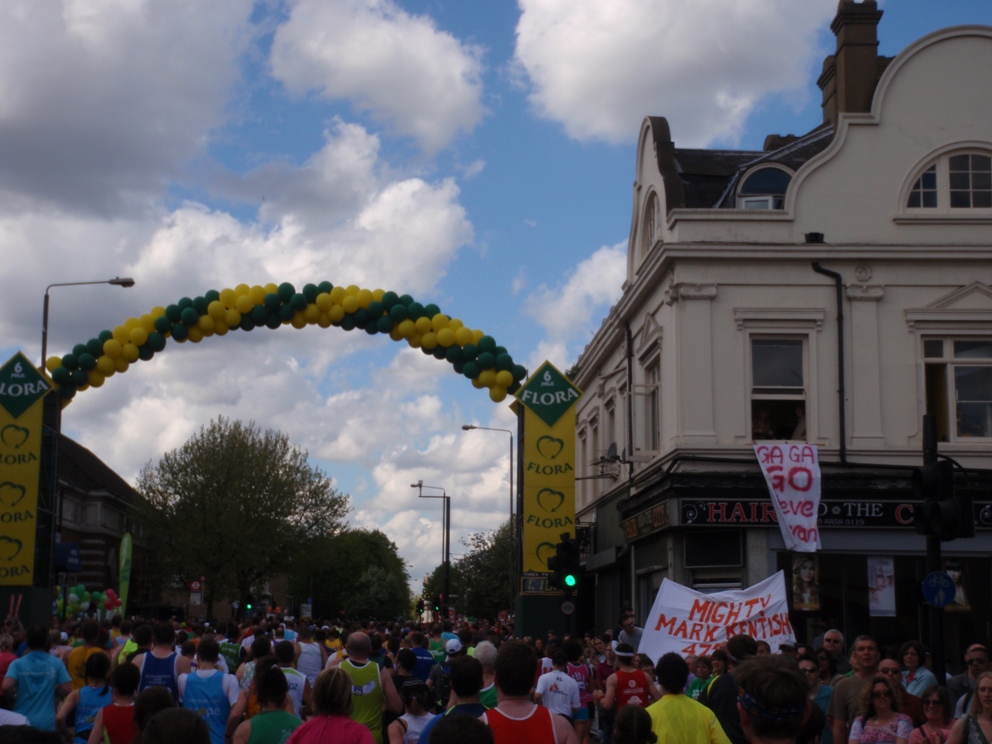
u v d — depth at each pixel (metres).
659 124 26.19
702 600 15.19
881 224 23.45
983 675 7.69
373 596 121.56
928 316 23.11
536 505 21.56
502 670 6.01
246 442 58.62
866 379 22.95
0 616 20.27
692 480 22.47
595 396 34.38
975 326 23.12
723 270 23.25
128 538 29.25
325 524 59.88
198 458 57.56
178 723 4.36
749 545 22.41
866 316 23.14
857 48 25.77
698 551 22.95
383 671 10.54
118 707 7.83
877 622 22.31
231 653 16.09
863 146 23.73
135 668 7.94
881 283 23.22
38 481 20.92
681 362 23.06
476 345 21.81
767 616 15.02
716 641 14.93
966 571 22.53
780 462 22.11
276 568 59.50
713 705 9.20
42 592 20.62
